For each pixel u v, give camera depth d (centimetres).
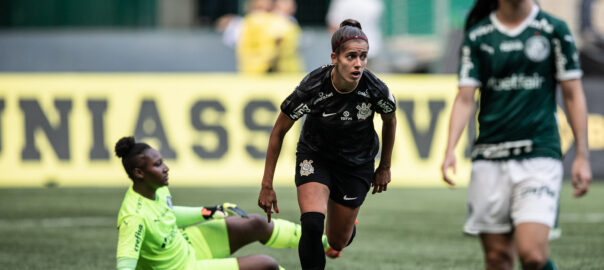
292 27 4603
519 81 1410
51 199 3334
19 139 3794
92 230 2572
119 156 1478
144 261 1479
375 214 3005
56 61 4447
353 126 1453
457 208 3175
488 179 1418
